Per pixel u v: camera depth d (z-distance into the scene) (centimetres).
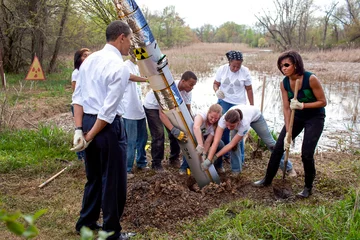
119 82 333
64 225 418
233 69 608
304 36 3900
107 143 347
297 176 559
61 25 1669
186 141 481
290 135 471
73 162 595
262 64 2286
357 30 3741
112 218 365
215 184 484
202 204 447
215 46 4822
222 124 490
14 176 543
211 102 1183
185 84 533
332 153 687
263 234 381
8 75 1631
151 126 558
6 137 688
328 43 4047
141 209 426
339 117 1004
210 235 384
